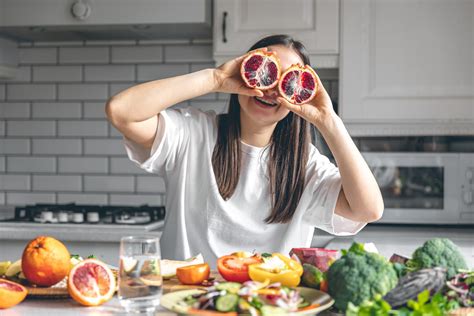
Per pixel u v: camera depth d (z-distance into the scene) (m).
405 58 2.99
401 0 2.98
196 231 1.90
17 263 1.38
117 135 3.47
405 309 1.07
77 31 3.24
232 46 3.05
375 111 3.01
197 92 1.61
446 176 3.03
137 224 2.94
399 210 3.07
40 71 3.51
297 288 1.21
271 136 1.85
